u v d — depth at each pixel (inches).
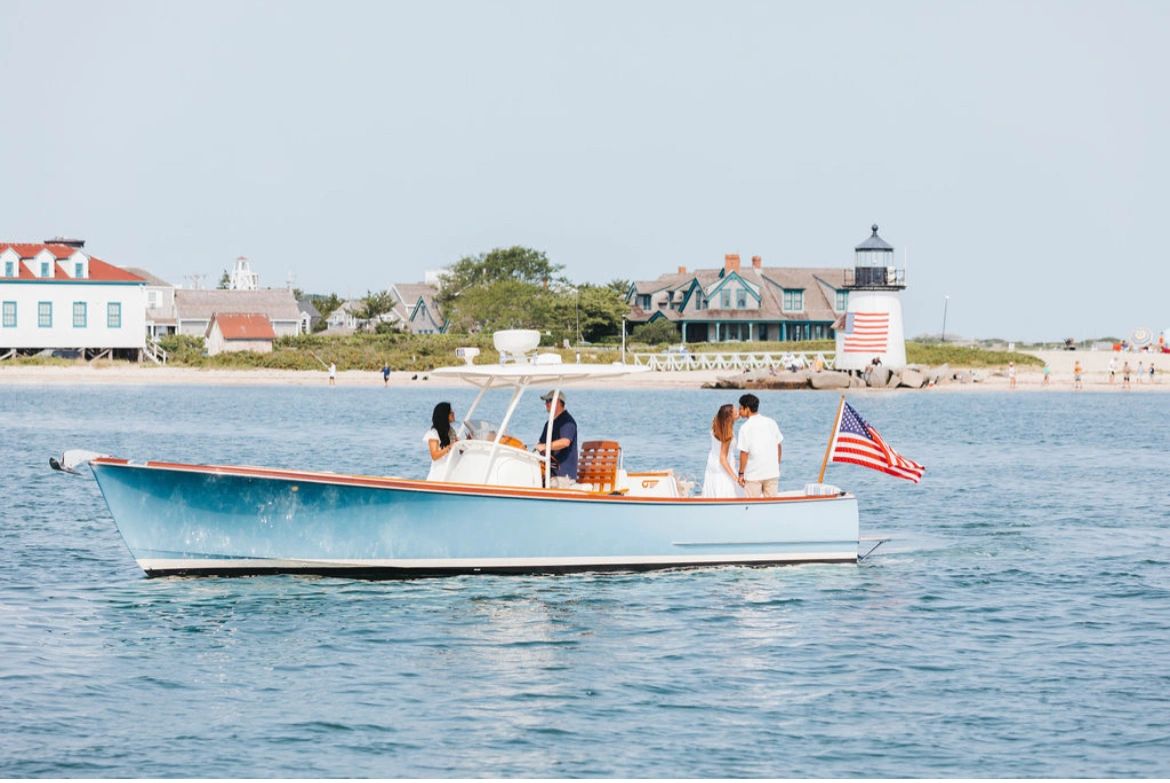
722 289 6761.8
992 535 1405.0
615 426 3152.1
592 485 1128.2
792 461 2369.6
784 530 1143.6
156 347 5497.1
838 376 5014.8
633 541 1094.4
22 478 1868.8
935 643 922.7
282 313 7568.9
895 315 5182.1
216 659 864.3
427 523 1045.8
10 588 1059.9
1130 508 1651.1
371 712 765.3
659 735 732.7
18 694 785.6
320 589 1040.2
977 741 724.7
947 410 3993.6
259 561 1047.6
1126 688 817.5
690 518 1106.7
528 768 684.1
